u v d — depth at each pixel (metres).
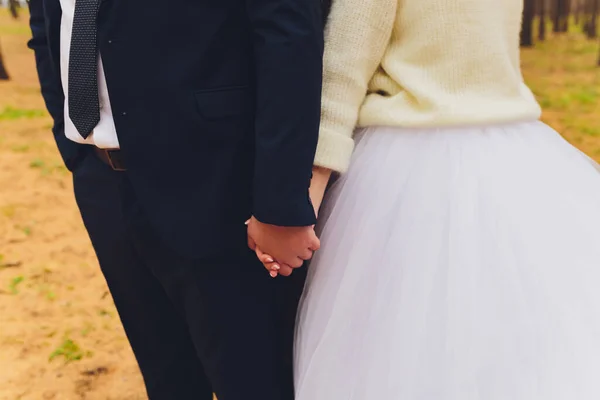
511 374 1.09
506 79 1.34
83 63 1.29
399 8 1.31
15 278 3.24
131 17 1.21
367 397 1.17
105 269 1.60
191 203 1.30
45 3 1.42
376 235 1.27
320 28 1.17
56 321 2.88
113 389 2.41
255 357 1.43
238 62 1.25
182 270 1.39
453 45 1.29
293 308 1.50
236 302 1.40
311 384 1.25
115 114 1.27
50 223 3.88
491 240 1.20
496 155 1.30
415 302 1.19
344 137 1.29
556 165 1.33
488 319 1.14
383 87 1.38
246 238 1.37
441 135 1.32
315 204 1.31
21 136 5.29
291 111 1.15
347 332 1.24
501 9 1.33
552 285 1.15
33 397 2.37
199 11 1.21
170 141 1.26
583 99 5.46
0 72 6.55
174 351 1.68
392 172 1.31
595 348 1.09
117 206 1.45
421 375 1.14
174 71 1.23
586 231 1.23
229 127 1.27
